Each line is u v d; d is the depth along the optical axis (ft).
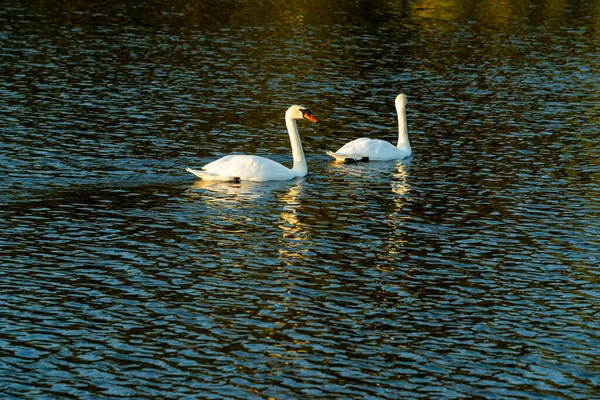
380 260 70.79
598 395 51.75
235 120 114.52
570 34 178.09
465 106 125.70
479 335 58.70
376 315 61.11
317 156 102.27
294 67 144.97
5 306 60.75
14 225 75.87
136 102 120.37
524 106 125.90
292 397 50.57
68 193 84.79
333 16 189.98
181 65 142.61
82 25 168.86
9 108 113.91
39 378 51.90
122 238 73.92
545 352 56.65
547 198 87.30
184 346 56.13
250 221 78.95
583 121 118.21
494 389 52.08
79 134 104.58
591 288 66.39
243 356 55.01
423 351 56.34
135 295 63.21
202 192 86.74
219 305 61.98
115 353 55.01
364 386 51.93
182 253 71.15
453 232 77.46
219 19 181.78
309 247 73.15
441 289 65.62
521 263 70.85
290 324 59.47
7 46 148.97
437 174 95.20
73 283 64.90
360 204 84.53
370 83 137.18
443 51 160.97
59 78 130.62
